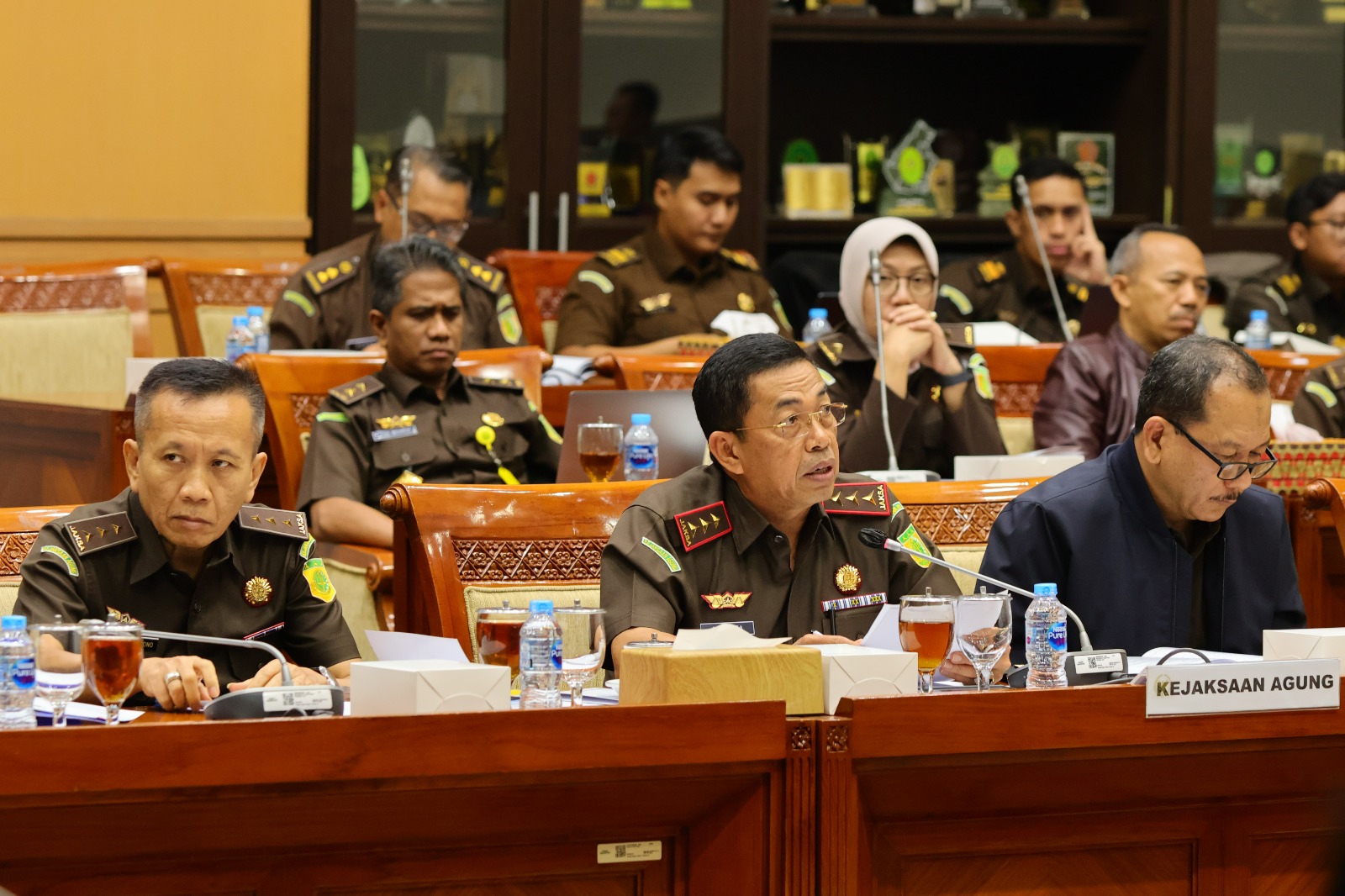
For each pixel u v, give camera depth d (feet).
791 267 46.34
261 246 44.86
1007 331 35.63
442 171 37.68
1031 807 14.15
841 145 53.83
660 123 48.01
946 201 51.24
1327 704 14.73
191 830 11.78
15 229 42.42
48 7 42.63
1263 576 19.07
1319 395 32.30
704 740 12.85
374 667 12.87
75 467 27.96
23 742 11.20
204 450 16.25
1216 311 45.55
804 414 17.63
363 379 28.07
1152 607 18.71
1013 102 54.24
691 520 18.16
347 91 45.21
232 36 44.19
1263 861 15.08
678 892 13.32
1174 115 50.31
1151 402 18.26
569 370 33.63
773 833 13.16
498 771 12.32
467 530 19.31
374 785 12.10
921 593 18.76
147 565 17.02
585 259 41.73
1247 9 50.37
